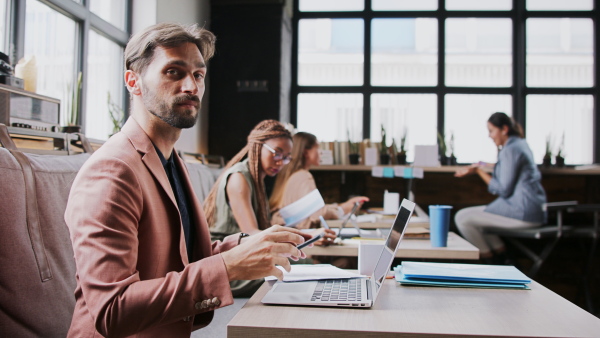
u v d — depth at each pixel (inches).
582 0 202.2
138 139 43.1
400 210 50.3
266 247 38.9
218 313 70.8
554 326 35.4
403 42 208.1
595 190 175.9
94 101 125.3
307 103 210.2
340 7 209.2
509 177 149.0
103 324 35.6
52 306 50.8
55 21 105.5
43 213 52.3
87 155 68.0
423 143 205.6
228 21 188.4
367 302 40.0
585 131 202.2
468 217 155.2
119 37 133.9
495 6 204.7
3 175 48.4
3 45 89.5
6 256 46.8
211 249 51.2
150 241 41.1
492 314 38.5
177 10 155.6
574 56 203.6
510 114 204.2
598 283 168.4
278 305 40.8
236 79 187.9
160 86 43.7
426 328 34.8
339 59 209.9
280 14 186.2
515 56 203.2
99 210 37.4
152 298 35.9
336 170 180.1
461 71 206.1
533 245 170.6
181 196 49.1
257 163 90.2
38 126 78.4
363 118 207.0
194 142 168.7
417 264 55.1
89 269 36.3
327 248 73.2
